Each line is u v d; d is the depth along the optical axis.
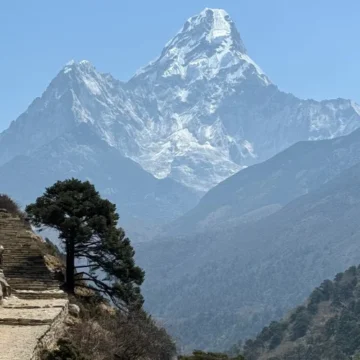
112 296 60.97
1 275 52.25
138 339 50.75
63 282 61.03
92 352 44.22
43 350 38.97
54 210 60.62
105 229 60.88
